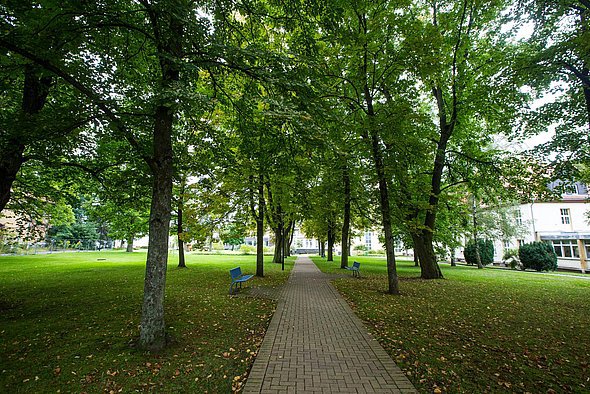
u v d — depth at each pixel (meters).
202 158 9.21
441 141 15.86
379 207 12.24
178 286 12.63
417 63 10.09
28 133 6.29
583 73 10.70
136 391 3.95
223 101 7.76
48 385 4.10
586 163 12.15
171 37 5.45
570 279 16.81
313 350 5.36
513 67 11.13
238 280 11.51
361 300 9.89
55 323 6.96
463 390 4.05
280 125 6.93
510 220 27.02
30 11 5.13
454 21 14.35
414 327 6.89
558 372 4.65
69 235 49.91
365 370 4.54
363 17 11.00
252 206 16.05
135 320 7.19
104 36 6.56
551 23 10.92
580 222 34.53
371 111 10.86
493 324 7.22
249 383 4.10
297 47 7.39
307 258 40.66
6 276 15.43
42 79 8.34
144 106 6.61
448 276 17.56
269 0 7.34
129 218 21.97
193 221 15.09
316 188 13.24
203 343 5.72
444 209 21.12
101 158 10.16
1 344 5.60
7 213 27.66
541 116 12.50
